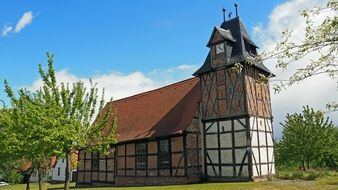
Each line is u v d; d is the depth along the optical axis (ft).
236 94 90.89
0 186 148.66
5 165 89.25
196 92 104.12
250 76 92.68
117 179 109.91
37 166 83.35
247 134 87.15
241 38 96.58
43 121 58.44
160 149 98.48
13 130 62.85
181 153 92.94
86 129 64.64
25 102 62.23
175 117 101.40
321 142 113.60
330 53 15.52
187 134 93.09
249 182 82.02
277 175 94.89
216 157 92.32
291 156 118.21
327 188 65.41
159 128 101.81
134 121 115.96
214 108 94.84
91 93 66.28
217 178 91.30
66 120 61.62
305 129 114.83
